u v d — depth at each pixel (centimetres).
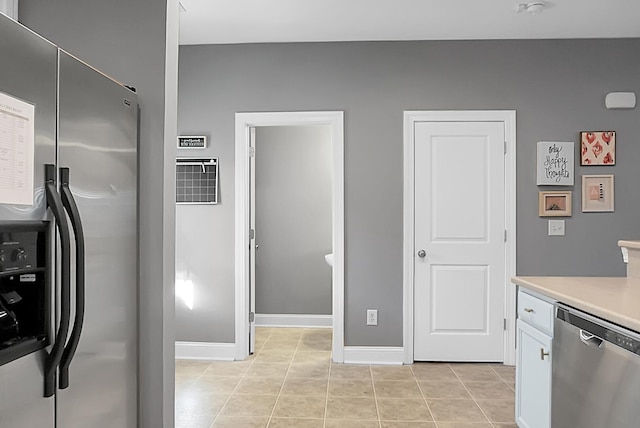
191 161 444
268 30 412
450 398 354
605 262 431
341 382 387
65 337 145
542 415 257
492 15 383
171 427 224
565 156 431
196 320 447
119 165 191
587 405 211
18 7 219
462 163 436
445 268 437
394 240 437
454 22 397
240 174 442
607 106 428
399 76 437
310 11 375
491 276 436
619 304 209
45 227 141
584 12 377
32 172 136
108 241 181
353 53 438
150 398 213
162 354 214
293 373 409
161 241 215
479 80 435
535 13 370
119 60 216
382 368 423
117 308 188
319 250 583
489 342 436
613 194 430
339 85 438
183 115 445
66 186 150
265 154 590
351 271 439
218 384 381
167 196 219
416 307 438
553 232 432
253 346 467
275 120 440
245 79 442
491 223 435
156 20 216
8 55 126
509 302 433
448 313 437
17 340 134
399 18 388
